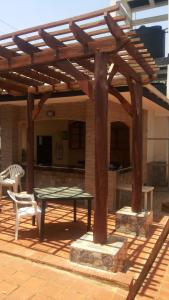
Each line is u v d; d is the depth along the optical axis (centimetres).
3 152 904
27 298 335
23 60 421
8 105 882
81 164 1307
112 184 723
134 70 510
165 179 1077
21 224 591
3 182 760
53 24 355
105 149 399
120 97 520
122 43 372
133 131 550
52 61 402
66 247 475
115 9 325
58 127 1380
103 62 383
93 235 415
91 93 409
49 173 853
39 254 444
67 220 631
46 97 638
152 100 769
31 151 653
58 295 342
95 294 346
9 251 454
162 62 1093
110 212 702
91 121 741
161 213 714
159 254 490
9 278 379
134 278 383
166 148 1105
